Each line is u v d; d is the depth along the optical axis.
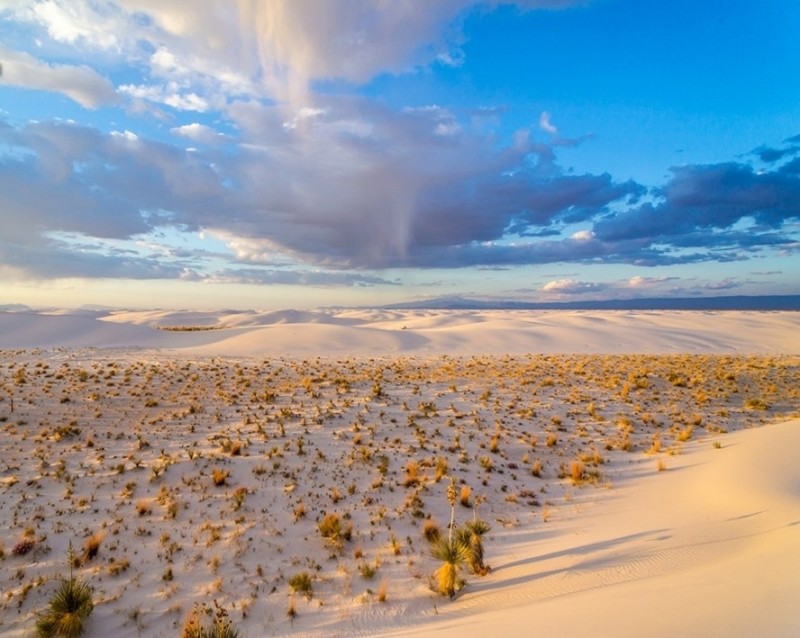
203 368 34.03
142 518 12.59
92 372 30.78
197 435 18.88
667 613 6.77
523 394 29.17
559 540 12.02
